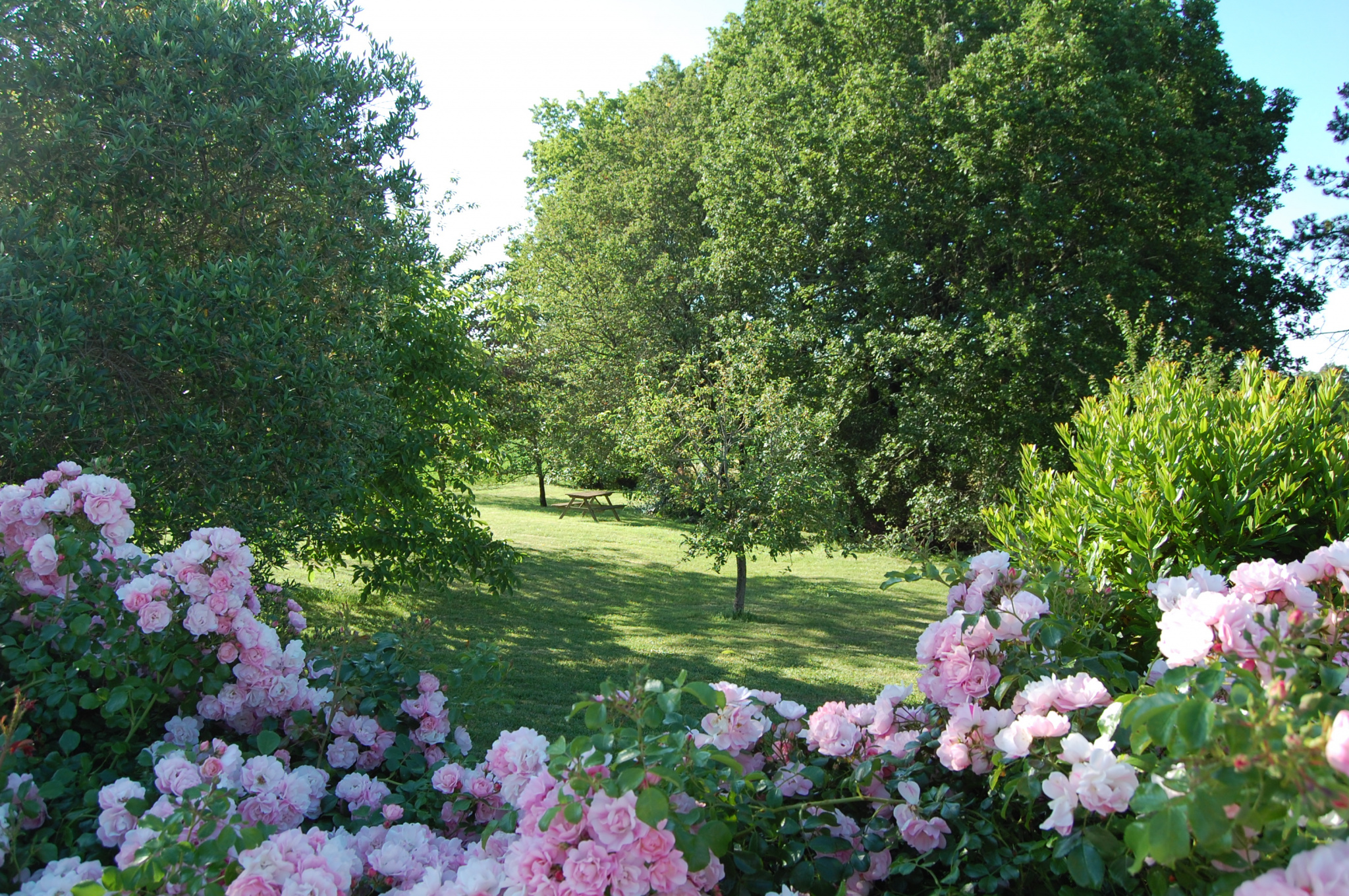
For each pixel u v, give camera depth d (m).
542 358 23.45
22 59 5.03
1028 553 4.16
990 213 16.83
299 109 5.79
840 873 2.16
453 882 2.27
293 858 1.98
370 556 9.38
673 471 11.77
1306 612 1.91
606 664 8.38
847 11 19.19
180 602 2.89
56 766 2.45
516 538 19.73
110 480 3.05
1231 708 1.42
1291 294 20.48
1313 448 4.44
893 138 17.53
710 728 2.34
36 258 4.71
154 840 1.82
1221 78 19.92
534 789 1.97
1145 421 4.80
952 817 2.11
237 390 5.36
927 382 18.59
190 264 5.67
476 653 3.40
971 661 2.37
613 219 26.91
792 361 19.20
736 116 20.61
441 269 10.83
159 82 5.28
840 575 16.69
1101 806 1.70
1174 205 17.91
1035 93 16.38
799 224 18.98
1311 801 1.26
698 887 1.96
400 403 9.22
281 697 2.97
